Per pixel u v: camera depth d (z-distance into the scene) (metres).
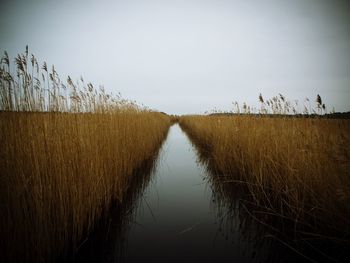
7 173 1.57
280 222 2.42
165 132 13.85
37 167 1.71
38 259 1.61
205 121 10.35
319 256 1.85
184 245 2.14
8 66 1.93
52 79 2.43
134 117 5.59
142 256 1.98
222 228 2.46
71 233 1.99
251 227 2.46
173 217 2.74
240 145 4.25
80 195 2.09
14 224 1.53
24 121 1.86
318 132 2.83
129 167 4.01
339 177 2.00
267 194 2.89
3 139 1.65
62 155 2.03
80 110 3.04
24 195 1.63
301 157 2.59
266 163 3.15
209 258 1.94
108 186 2.80
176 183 4.08
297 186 2.46
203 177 4.47
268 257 1.94
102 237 2.28
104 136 3.08
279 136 3.37
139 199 3.31
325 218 2.00
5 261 1.47
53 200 1.83
